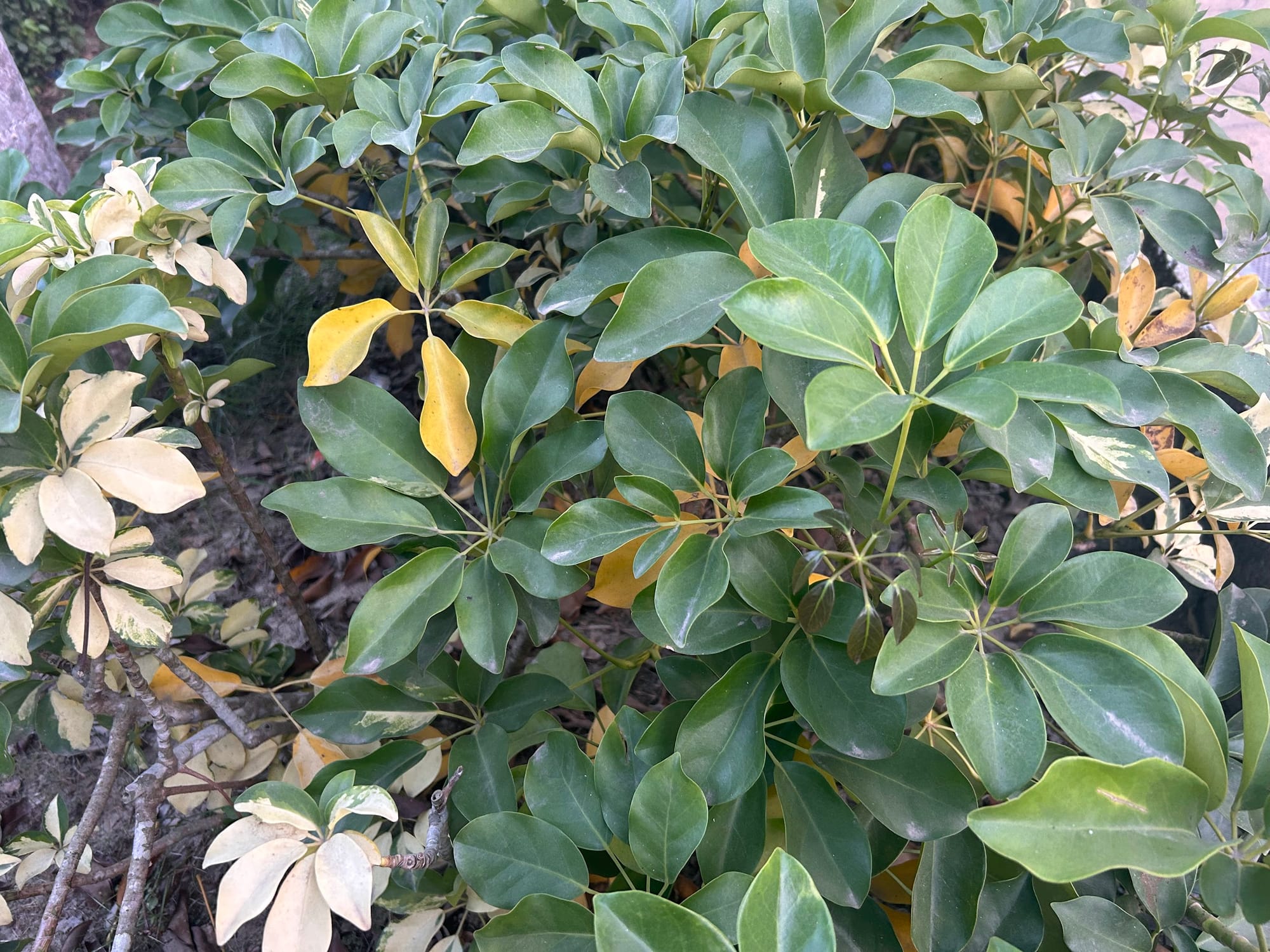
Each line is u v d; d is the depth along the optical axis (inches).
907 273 15.4
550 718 27.6
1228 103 28.2
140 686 22.1
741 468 18.2
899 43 33.0
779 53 20.0
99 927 31.4
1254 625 22.0
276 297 47.3
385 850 25.2
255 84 21.8
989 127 29.3
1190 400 20.2
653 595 19.5
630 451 19.0
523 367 20.7
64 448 18.7
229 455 45.4
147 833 22.6
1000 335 15.5
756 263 21.0
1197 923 19.6
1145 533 24.9
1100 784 13.6
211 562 41.9
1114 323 21.6
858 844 18.5
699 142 19.8
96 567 21.8
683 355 31.2
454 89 20.7
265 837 17.9
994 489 41.0
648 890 17.7
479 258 21.8
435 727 29.9
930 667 16.2
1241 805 15.7
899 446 16.4
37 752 35.8
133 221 20.7
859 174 20.6
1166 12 24.6
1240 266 23.9
